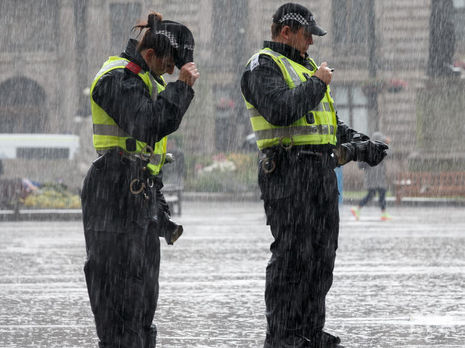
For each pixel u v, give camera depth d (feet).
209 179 222.89
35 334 44.96
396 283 60.95
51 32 296.30
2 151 194.18
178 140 256.32
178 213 150.20
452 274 65.51
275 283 36.47
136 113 29.22
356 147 37.63
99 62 291.79
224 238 99.50
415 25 270.05
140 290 31.09
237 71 276.82
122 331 30.94
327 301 53.83
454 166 198.70
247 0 280.92
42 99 297.33
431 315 48.91
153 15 30.76
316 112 36.42
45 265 74.74
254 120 36.60
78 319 49.16
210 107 271.49
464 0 261.24
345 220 135.03
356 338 43.06
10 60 295.48
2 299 56.13
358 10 272.92
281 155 36.01
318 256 36.68
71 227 125.70
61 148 195.11
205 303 53.78
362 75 270.46
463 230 109.40
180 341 42.70
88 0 291.58
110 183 30.68
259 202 210.38
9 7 296.30
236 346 41.55
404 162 262.67
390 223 126.00
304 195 35.81
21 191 155.94
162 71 31.04
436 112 198.59
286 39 36.60
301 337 36.78
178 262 75.10
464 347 40.70
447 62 194.59
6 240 100.83
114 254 30.68
